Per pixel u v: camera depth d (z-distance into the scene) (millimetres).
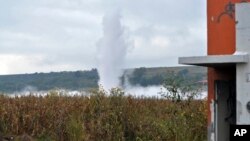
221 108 5199
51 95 18547
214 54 5066
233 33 4934
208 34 5172
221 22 5023
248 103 4562
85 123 13984
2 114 14930
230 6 4965
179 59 4695
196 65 4848
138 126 13430
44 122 14859
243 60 4516
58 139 13281
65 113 15234
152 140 12125
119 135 12953
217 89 5203
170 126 11891
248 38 4590
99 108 14484
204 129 11828
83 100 16875
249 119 4566
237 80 4605
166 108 16000
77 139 12781
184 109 13125
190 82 14570
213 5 5098
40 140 13898
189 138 11539
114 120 13562
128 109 14562
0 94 18828
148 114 15812
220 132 5184
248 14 4594
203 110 12156
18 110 15539
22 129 14758
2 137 13641
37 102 17203
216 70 5207
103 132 13062
